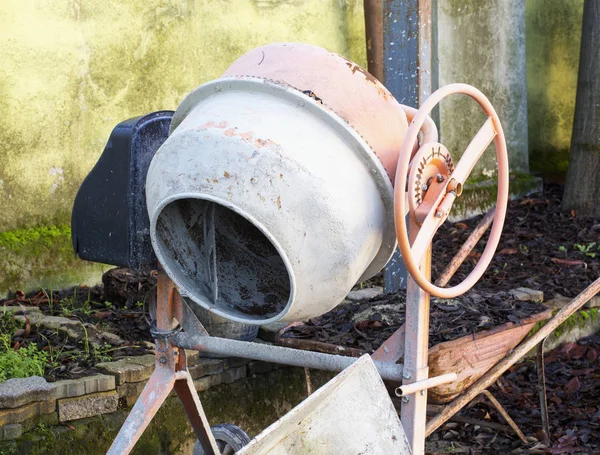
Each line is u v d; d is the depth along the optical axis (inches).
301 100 114.3
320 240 113.7
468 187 254.8
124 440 131.1
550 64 299.6
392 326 159.8
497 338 148.6
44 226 186.7
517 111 272.7
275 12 217.9
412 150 117.7
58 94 186.2
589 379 182.9
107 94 192.5
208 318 154.4
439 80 247.0
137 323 167.8
